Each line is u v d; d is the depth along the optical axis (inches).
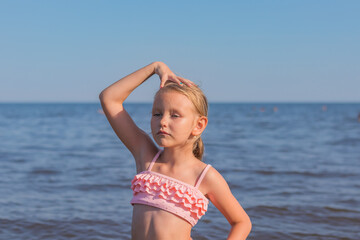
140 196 75.4
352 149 652.7
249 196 284.2
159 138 74.0
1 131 1147.3
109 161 495.5
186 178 75.0
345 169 424.8
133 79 82.6
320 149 655.8
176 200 72.7
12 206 243.8
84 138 909.2
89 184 328.5
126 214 229.9
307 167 441.4
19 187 311.0
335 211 238.4
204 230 196.1
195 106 74.7
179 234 72.2
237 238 77.4
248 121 1818.4
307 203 259.9
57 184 327.9
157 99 75.5
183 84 76.4
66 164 461.7
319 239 186.9
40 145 727.1
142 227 73.2
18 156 544.1
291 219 221.0
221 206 77.5
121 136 83.4
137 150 82.8
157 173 76.2
